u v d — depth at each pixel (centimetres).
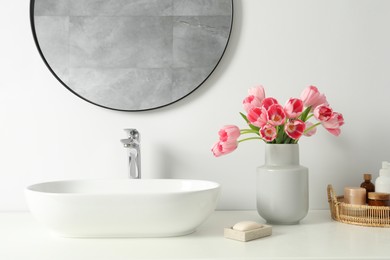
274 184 127
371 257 96
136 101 153
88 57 153
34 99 153
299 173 127
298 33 154
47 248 104
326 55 154
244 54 154
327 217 140
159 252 100
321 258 95
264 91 139
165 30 153
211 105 154
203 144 154
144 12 154
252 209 154
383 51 154
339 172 154
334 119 125
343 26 154
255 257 95
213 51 153
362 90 154
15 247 105
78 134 154
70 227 110
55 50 153
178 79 153
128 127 154
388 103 154
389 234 117
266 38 154
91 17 153
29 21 153
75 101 154
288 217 127
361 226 127
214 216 143
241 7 154
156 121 154
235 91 154
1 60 153
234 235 112
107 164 154
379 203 127
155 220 109
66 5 153
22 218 140
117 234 112
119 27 154
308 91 126
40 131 153
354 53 154
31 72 153
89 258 96
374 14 154
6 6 153
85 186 138
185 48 153
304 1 154
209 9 153
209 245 106
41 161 153
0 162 152
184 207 109
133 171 145
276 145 130
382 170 135
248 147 154
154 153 154
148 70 153
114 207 107
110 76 153
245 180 154
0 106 153
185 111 154
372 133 154
